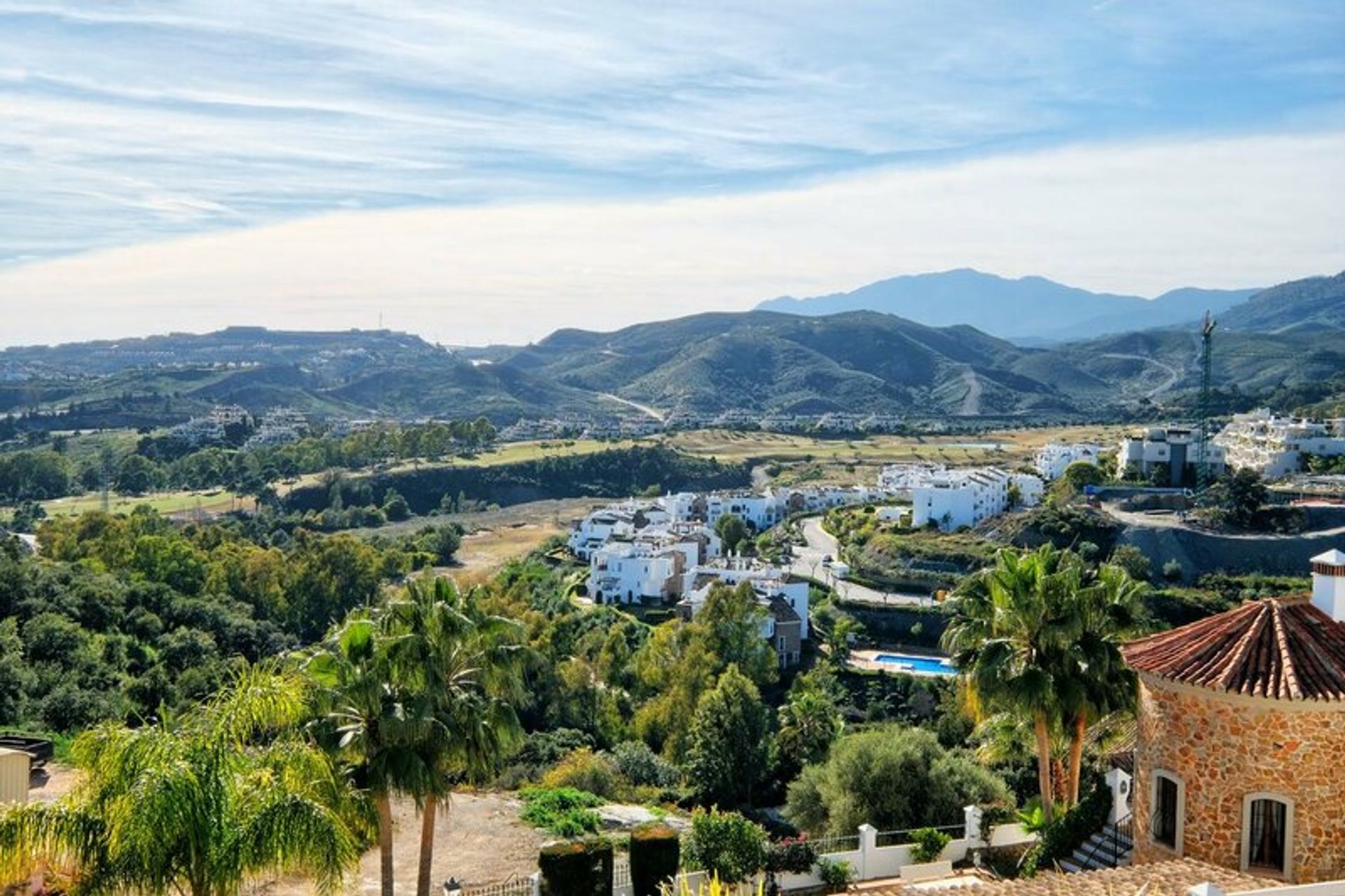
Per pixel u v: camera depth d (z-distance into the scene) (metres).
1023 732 35.81
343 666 24.56
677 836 28.14
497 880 31.58
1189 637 25.84
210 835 18.44
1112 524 124.50
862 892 29.72
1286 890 17.94
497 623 27.27
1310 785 22.97
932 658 108.44
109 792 18.73
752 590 102.81
